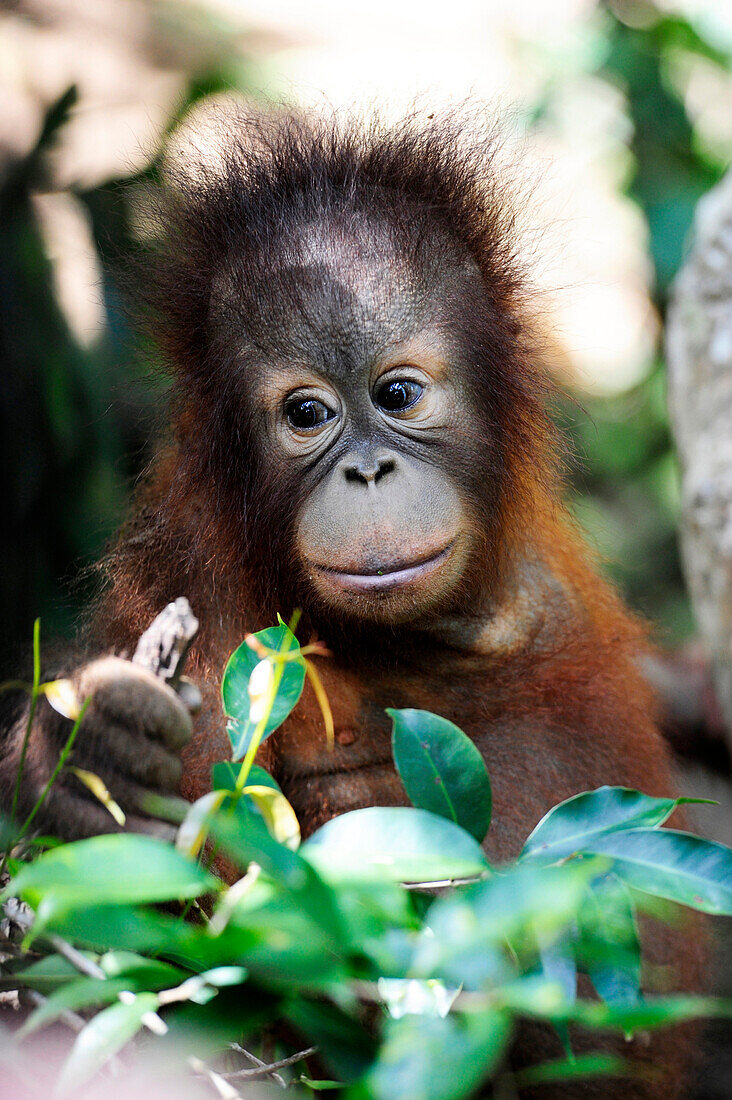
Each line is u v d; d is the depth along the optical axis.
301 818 2.40
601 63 5.83
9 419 4.10
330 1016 1.39
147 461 3.15
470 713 2.44
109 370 4.10
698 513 3.46
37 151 4.48
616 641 2.70
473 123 2.72
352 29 8.66
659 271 5.57
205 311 2.37
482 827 1.50
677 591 5.69
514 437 2.42
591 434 5.43
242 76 5.95
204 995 1.37
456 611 2.35
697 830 3.00
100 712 1.80
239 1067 1.76
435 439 2.24
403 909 1.21
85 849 1.12
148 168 3.14
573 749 2.50
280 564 2.28
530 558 2.53
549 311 2.78
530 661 2.46
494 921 1.05
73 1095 1.38
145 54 6.71
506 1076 1.47
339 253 2.22
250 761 1.42
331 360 2.18
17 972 1.54
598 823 1.42
